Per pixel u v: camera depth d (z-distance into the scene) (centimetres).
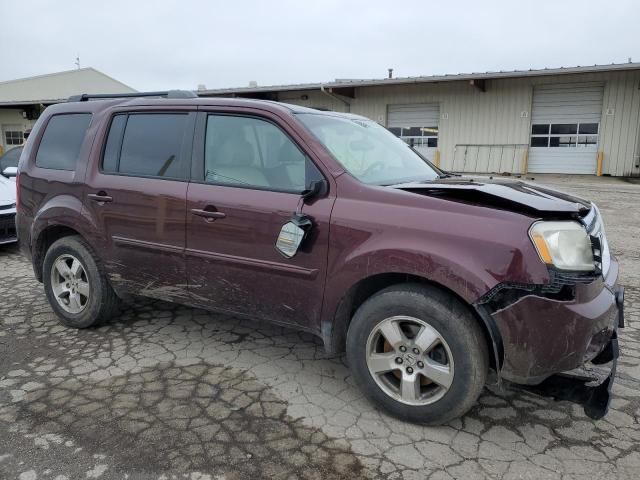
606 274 298
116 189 390
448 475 252
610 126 1964
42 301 512
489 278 260
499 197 278
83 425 291
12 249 765
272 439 280
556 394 282
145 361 375
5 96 3691
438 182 339
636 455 268
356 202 300
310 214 310
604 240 312
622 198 1330
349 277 297
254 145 345
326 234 305
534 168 2127
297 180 325
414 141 2317
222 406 313
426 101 2252
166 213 365
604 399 268
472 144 2198
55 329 438
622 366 367
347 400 322
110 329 436
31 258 460
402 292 287
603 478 249
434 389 290
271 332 432
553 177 1969
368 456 266
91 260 415
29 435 281
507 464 260
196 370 361
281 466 258
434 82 2155
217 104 363
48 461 259
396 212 288
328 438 282
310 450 271
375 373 302
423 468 257
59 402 316
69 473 251
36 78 3759
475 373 273
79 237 427
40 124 456
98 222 401
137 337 420
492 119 2147
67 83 3875
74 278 432
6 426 290
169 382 343
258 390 334
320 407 314
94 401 318
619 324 306
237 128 353
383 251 284
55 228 437
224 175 351
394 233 284
